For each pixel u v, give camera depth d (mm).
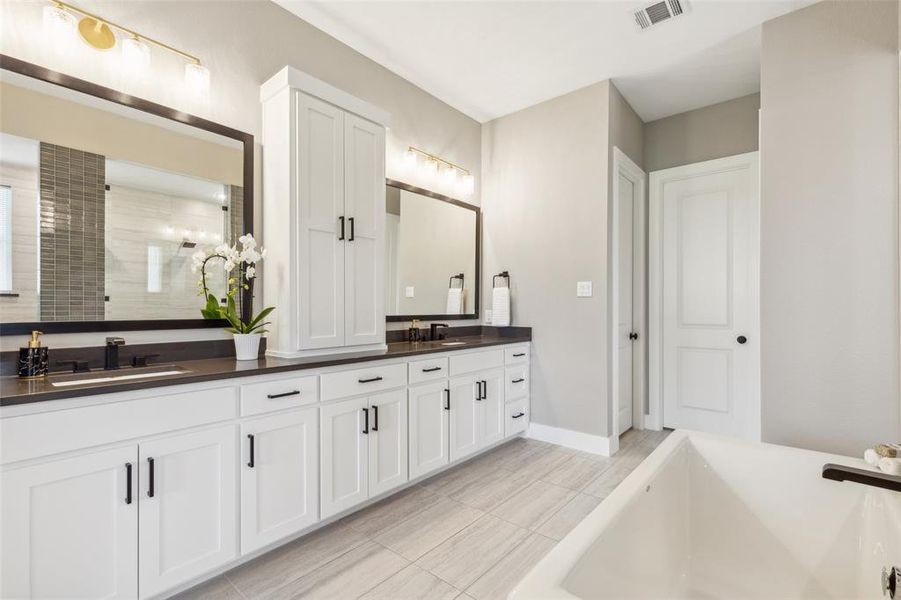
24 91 1567
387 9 2369
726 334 3373
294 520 1838
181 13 1971
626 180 3555
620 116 3287
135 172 1823
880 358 2043
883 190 2043
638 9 2350
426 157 3271
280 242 2084
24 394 1197
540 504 2311
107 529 1340
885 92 2045
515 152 3598
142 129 1847
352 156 2312
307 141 2111
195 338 1996
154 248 1872
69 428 1270
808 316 2217
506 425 3170
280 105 2107
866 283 2074
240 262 1990
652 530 1415
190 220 1979
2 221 1518
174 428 1487
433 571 1729
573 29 2531
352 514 2193
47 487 1234
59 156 1637
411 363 2412
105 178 1744
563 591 847
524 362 3373
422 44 2693
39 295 1584
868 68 2086
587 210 3156
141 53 1761
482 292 3771
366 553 1847
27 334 1558
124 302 1786
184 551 1508
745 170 3307
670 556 1559
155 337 1877
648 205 3764
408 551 1866
